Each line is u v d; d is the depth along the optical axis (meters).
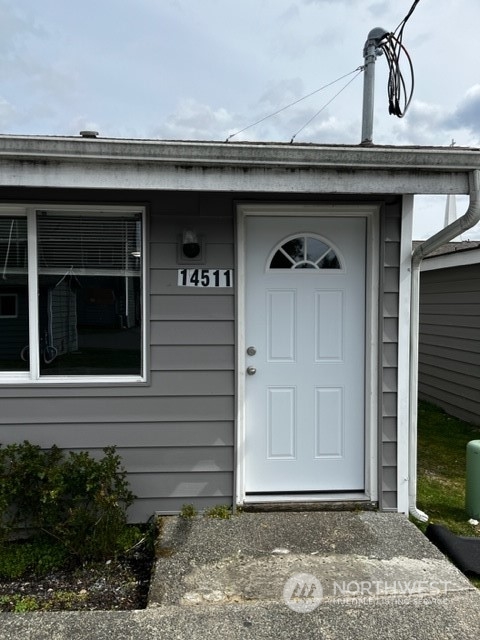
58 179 2.71
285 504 3.26
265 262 3.33
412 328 3.31
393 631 2.06
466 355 6.61
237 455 3.23
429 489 4.14
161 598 2.28
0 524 2.80
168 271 3.17
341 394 3.40
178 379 3.19
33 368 3.14
